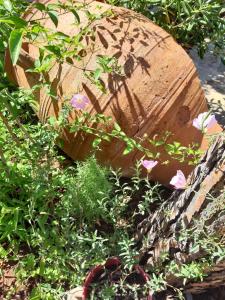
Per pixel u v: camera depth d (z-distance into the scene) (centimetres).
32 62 75
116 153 74
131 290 68
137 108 72
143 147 73
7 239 76
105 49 73
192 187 58
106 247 68
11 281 73
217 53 107
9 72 83
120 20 75
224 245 59
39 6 65
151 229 67
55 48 65
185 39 104
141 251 67
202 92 76
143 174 77
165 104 72
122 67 72
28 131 83
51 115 78
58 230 74
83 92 73
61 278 70
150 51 73
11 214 75
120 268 69
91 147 75
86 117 72
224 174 54
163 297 69
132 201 81
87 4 76
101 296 66
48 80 75
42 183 71
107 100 72
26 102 82
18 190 78
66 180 77
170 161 75
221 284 68
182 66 74
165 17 100
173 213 62
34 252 75
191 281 67
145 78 72
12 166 77
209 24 98
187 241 61
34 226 73
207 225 58
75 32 75
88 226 74
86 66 73
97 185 70
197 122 60
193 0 97
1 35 70
